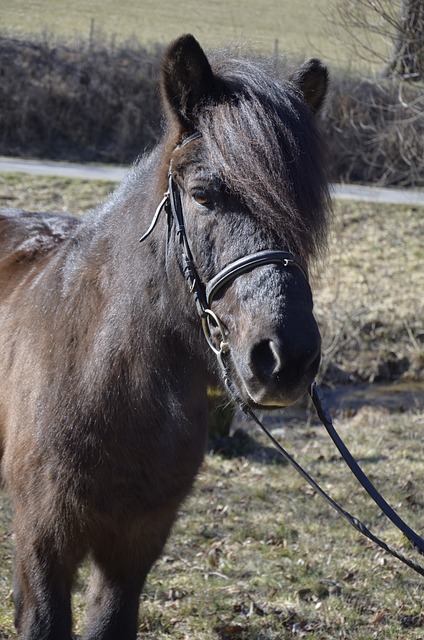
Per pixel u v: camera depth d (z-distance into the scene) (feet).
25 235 13.92
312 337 8.02
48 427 10.46
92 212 12.19
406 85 37.60
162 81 9.18
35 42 77.56
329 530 20.01
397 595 16.81
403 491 22.68
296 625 15.44
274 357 7.99
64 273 11.33
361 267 46.80
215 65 9.59
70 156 70.95
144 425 10.16
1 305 12.60
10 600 15.49
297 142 8.52
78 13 82.74
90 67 76.28
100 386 10.16
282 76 10.13
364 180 60.80
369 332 39.37
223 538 19.26
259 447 26.27
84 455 10.23
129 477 10.31
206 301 8.89
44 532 10.60
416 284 45.62
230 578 17.31
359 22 35.17
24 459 10.74
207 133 8.68
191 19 62.39
